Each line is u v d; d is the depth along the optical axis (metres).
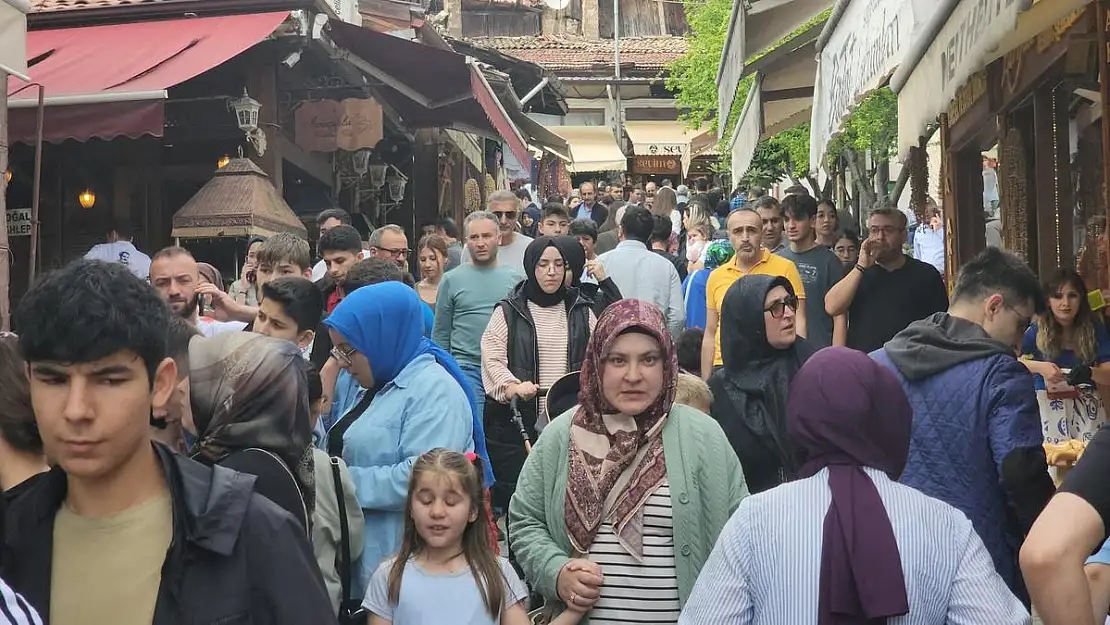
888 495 3.23
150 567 2.53
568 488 4.23
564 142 21.34
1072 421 7.10
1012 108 8.87
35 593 2.51
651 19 51.47
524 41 44.00
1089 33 7.35
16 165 14.06
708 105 31.47
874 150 16.59
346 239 8.29
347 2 19.48
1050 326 7.34
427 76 15.65
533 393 7.16
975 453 4.46
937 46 6.02
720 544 3.33
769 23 11.64
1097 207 7.66
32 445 3.22
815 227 11.92
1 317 8.52
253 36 12.34
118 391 2.46
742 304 5.25
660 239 13.54
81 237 14.25
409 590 4.45
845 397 3.29
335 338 5.08
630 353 4.19
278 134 13.71
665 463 4.20
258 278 7.34
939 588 3.17
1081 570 2.76
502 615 4.58
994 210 11.07
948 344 4.58
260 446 3.60
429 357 5.17
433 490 4.43
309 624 2.55
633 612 4.11
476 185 25.25
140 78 11.40
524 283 7.67
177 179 14.49
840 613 3.12
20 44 7.84
